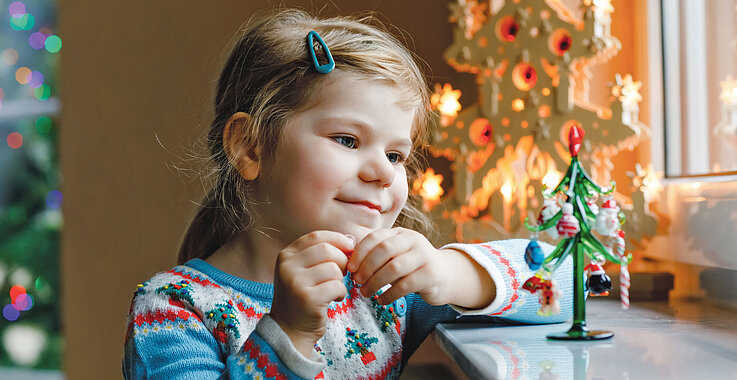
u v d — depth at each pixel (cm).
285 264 77
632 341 80
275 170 85
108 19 155
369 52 86
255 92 88
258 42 91
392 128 84
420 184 116
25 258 292
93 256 156
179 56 149
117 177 154
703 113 106
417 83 89
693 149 108
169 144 150
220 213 99
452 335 85
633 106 113
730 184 96
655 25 117
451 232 115
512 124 114
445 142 116
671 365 71
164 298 87
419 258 80
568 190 81
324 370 90
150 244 152
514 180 115
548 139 113
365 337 93
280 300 77
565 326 90
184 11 149
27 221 295
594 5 112
